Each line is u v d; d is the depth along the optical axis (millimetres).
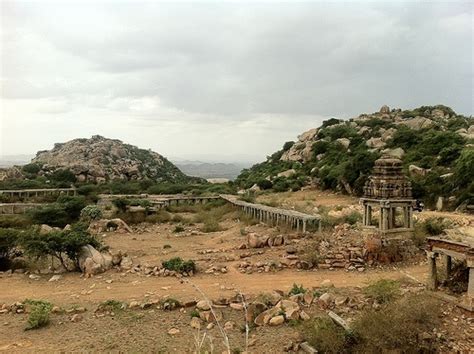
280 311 13453
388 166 22766
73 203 38406
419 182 41188
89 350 11617
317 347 11180
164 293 16453
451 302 13359
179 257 21734
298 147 83562
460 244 13672
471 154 37844
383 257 20438
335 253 20828
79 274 19844
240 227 33469
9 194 57438
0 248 21109
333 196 52344
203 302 14508
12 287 17906
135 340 12227
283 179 66750
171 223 38656
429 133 59875
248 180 80438
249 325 12953
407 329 10938
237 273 19359
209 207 49125
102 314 14289
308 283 17516
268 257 21641
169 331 12727
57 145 120688
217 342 11930
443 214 32969
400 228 22609
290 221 29391
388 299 13727
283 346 11562
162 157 141750
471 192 35344
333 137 77188
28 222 34406
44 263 21547
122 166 103688
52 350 11664
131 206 43750
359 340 11109
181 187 77062
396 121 80688
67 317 14102
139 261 22125
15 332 12984
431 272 14906
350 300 14438
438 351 10766
